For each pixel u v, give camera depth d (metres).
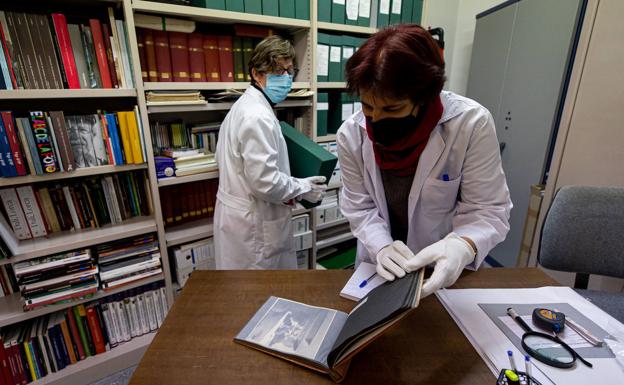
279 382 0.62
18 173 1.24
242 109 1.40
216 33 1.79
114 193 1.58
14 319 1.35
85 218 1.54
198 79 1.64
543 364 0.63
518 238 2.18
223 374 0.64
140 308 1.70
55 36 1.27
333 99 2.15
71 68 1.32
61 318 1.52
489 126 0.85
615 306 1.11
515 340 0.69
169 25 1.48
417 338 0.72
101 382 1.57
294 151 1.63
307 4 1.77
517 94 2.10
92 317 1.57
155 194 1.54
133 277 1.56
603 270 1.21
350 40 2.02
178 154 1.61
